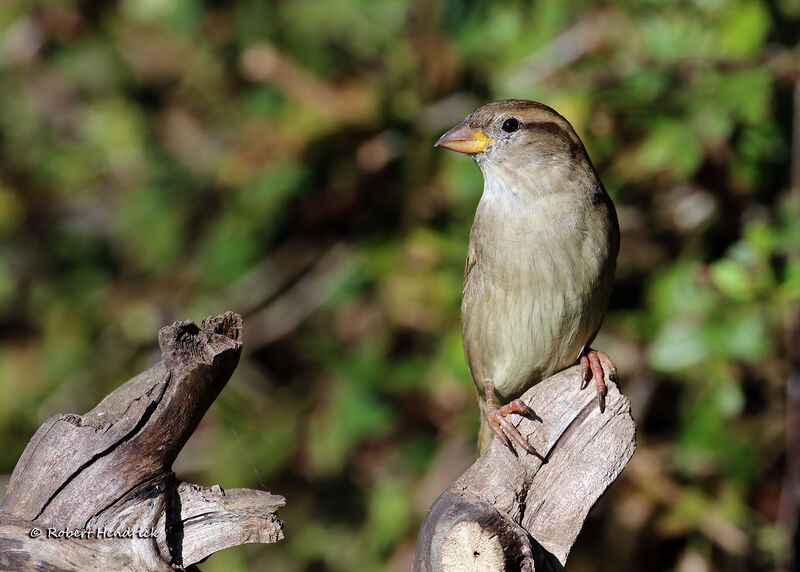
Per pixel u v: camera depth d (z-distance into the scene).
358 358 11.43
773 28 10.56
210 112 12.55
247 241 11.95
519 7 11.01
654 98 10.15
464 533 4.95
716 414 10.28
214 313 11.88
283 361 12.02
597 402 5.53
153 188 12.24
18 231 12.96
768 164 10.41
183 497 5.38
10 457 12.23
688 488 10.56
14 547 5.15
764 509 10.40
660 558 10.96
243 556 11.43
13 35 12.85
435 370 11.04
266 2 12.16
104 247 12.78
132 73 12.77
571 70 10.63
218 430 11.58
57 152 12.95
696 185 10.67
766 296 9.38
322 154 11.55
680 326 9.77
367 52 11.76
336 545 11.47
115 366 12.38
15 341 12.90
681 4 10.21
